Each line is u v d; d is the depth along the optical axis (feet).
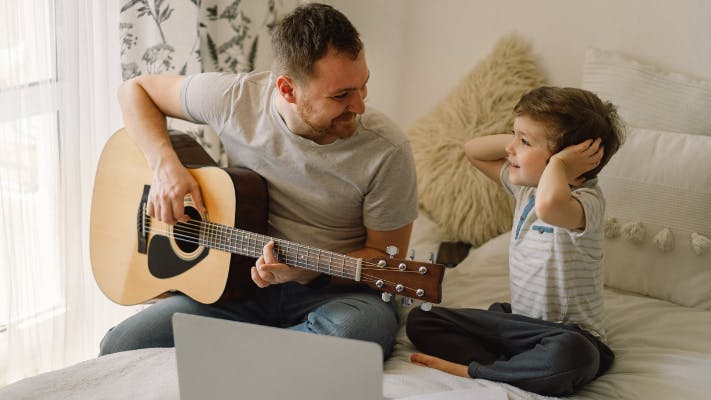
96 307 6.60
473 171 6.80
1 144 5.65
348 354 3.27
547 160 4.86
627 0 6.70
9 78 5.57
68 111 5.92
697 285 5.67
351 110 4.80
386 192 5.18
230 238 5.19
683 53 6.60
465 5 7.37
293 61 4.67
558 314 4.93
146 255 5.66
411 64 7.80
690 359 4.74
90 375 4.25
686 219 5.73
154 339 5.16
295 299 5.40
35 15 5.65
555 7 6.99
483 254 6.41
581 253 4.78
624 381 4.60
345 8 7.90
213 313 5.40
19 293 5.93
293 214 5.48
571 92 4.90
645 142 6.02
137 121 5.68
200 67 6.63
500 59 7.05
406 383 4.35
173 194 5.25
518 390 4.36
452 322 5.04
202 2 6.72
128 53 6.25
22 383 4.15
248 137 5.37
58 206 6.04
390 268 4.61
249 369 3.47
